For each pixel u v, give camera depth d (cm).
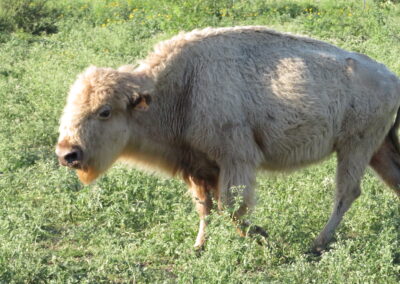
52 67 4488
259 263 2120
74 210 2498
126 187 2592
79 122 2044
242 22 6350
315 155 2317
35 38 6016
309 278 1888
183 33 2278
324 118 2258
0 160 3014
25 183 2766
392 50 4869
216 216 2058
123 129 2125
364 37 5791
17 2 6531
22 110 3700
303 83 2219
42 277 1891
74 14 7156
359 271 1867
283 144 2247
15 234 2159
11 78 4328
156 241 2220
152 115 2194
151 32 5966
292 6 7138
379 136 2394
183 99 2191
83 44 5384
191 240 2209
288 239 2209
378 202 2436
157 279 1919
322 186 2652
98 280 1919
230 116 2147
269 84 2202
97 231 2320
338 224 2314
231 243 1997
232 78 2170
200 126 2156
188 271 1870
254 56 2228
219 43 2217
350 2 7481
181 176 2339
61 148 2044
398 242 2128
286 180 2702
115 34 5684
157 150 2238
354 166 2359
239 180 2175
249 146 2191
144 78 2147
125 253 2073
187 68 2184
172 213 2467
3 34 6128
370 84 2323
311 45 2323
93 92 2050
